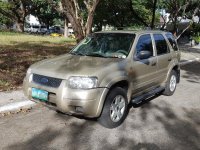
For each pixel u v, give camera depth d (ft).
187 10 81.41
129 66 18.02
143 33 20.86
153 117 19.25
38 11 142.10
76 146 14.64
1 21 157.48
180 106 22.11
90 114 15.48
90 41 21.17
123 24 86.38
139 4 83.10
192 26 96.73
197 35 94.73
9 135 15.67
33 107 20.43
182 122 18.52
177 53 25.80
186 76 35.81
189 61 50.01
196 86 29.76
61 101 15.39
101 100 15.58
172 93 25.23
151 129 17.11
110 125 16.72
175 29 74.13
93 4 36.14
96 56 19.11
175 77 25.53
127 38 19.86
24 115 18.80
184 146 15.03
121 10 78.79
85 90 15.12
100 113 15.96
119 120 17.33
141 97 19.93
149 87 21.30
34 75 17.04
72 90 15.20
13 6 126.21
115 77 16.39
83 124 17.47
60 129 16.65
